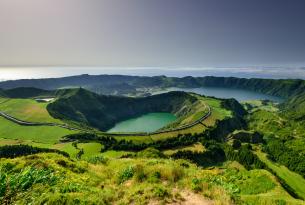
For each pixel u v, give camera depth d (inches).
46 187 658.2
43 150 6688.0
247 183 1754.4
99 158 1309.1
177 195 609.6
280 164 7263.8
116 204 576.7
